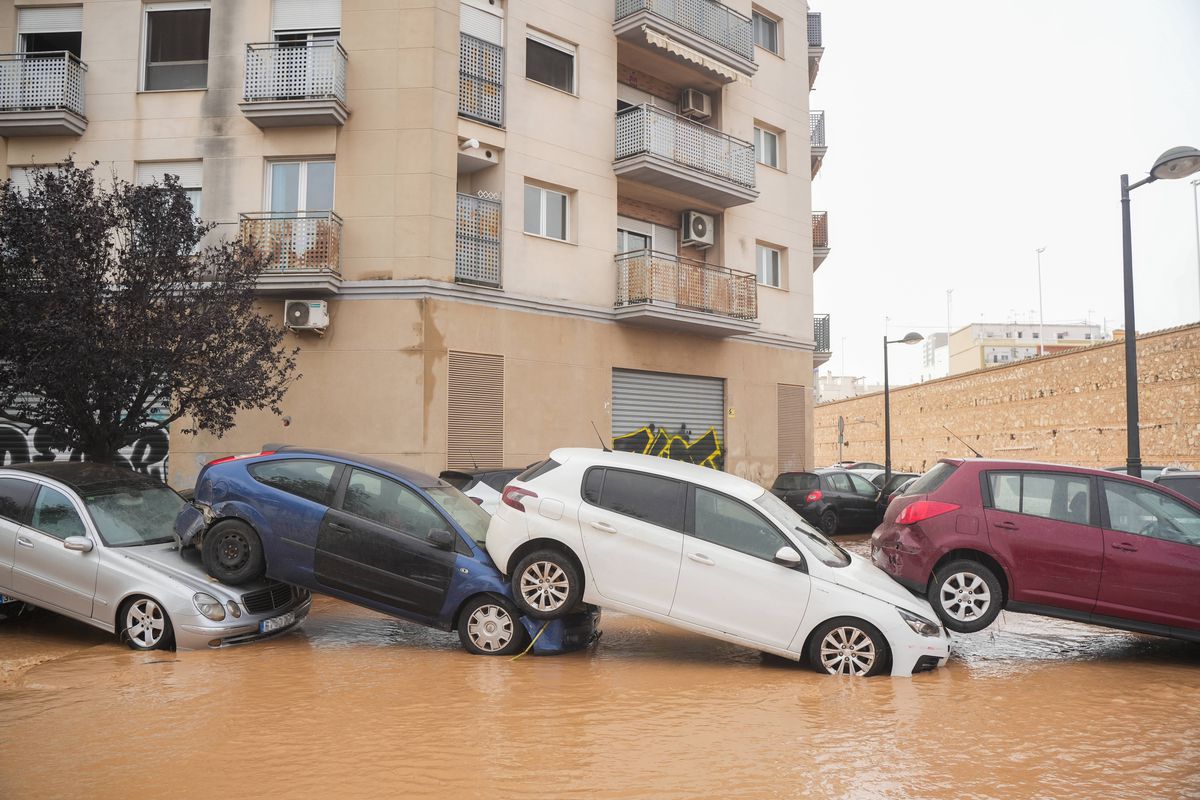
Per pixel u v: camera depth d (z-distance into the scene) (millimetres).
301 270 15297
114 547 7598
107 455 11039
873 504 19625
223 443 15617
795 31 24453
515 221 17266
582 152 18562
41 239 10078
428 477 8531
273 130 16156
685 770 4531
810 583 6918
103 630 7758
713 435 21297
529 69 18031
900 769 4602
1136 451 12453
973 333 89438
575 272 18266
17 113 15969
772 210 23141
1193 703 6129
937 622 7074
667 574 7070
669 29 19484
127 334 10297
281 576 7602
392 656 7281
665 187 20031
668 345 20062
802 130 24328
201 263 11797
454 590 7395
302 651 7434
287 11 16453
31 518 7734
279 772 4410
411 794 4133
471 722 5344
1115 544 7727
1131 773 4602
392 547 7504
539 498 7375
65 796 4059
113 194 11109
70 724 5219
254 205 16094
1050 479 8094
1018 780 4465
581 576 7250
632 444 19359
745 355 22000
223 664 6879
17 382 9938
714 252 21812
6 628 8234
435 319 15781
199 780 4281
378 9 16234
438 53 16172
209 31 16594
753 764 4645
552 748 4859
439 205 15992
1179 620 7559
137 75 16547
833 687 6445
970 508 8086
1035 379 31906
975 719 5617
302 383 15734
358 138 16062
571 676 6652
